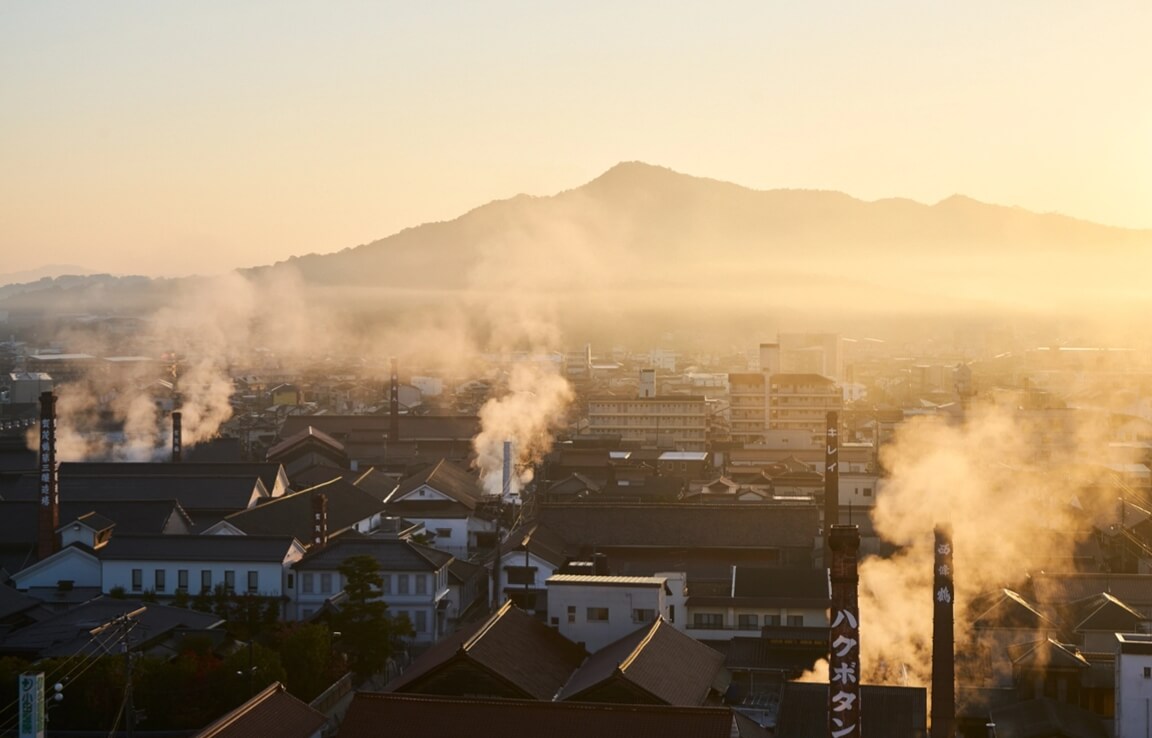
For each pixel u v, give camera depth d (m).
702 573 127.19
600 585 95.56
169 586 114.19
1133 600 113.06
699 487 183.88
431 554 117.44
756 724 80.25
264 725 69.25
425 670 80.44
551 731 68.44
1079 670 89.06
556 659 87.31
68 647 91.62
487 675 79.38
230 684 85.31
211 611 109.38
